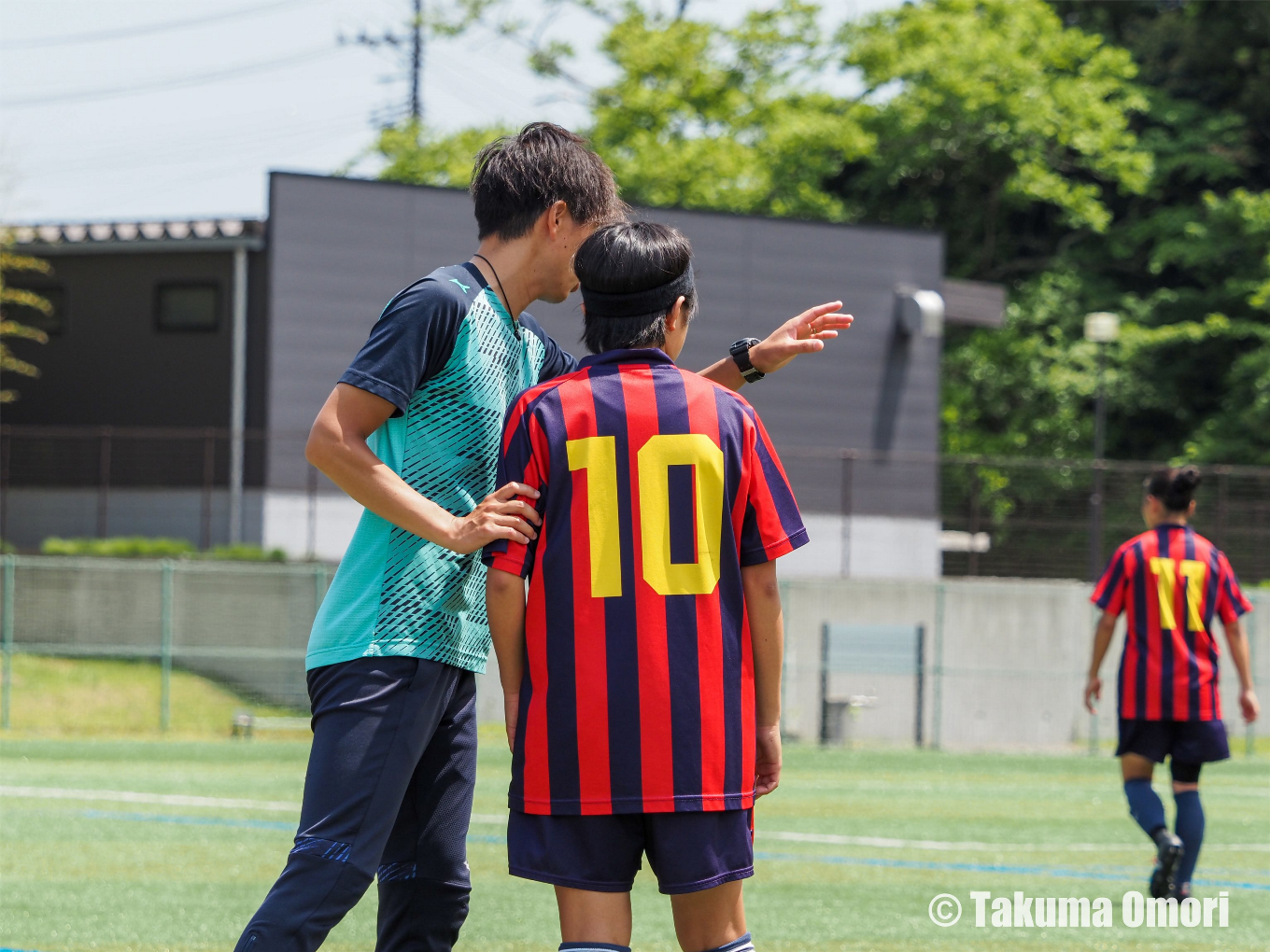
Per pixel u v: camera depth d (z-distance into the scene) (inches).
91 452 1480.1
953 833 642.8
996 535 1578.5
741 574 194.2
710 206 2295.8
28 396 1510.8
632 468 188.7
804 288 1621.6
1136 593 453.1
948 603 1380.4
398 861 219.0
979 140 2463.1
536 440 190.7
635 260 195.3
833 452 1625.2
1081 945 380.5
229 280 1459.2
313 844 198.2
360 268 1434.5
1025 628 1393.9
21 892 432.5
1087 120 2484.0
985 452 2340.1
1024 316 2410.2
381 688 202.8
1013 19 2495.1
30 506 1485.0
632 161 2359.7
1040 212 2701.8
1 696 1147.9
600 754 184.7
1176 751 452.1
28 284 1513.3
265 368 1425.9
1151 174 2519.7
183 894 433.1
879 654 1337.4
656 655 185.5
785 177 2421.3
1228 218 2388.0
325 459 195.9
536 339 223.0
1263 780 996.6
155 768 869.8
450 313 203.0
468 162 2480.3
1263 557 1562.5
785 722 1332.4
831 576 1572.3
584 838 186.4
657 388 191.6
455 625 209.5
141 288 1482.5
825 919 411.2
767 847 580.1
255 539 1402.6
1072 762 1124.5
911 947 373.1
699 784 185.5
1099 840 621.0
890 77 2477.9
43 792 725.9
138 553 1285.7
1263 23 2581.2
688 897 191.9
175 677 1222.3
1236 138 2541.8
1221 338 2463.1
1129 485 1593.3
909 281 1664.6
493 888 451.8
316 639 207.2
